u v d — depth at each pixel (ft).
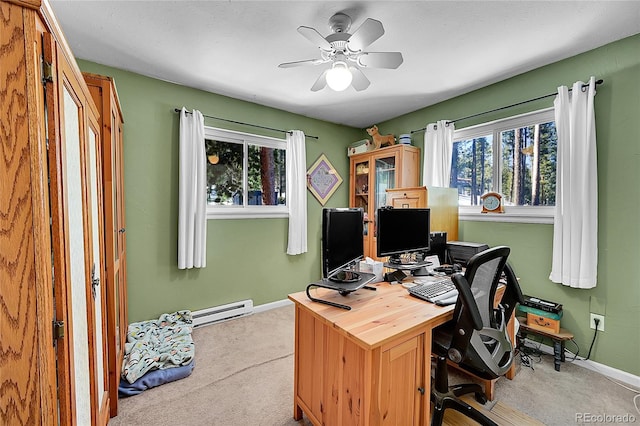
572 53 6.92
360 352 3.74
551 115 7.53
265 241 10.75
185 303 9.05
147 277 8.39
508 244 8.30
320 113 11.53
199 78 8.40
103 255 4.66
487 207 8.75
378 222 5.98
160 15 5.60
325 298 4.97
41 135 2.15
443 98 9.91
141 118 8.20
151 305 8.46
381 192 11.62
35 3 2.05
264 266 10.74
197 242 8.90
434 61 7.36
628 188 6.24
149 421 5.06
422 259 6.91
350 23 5.74
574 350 6.99
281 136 11.10
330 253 4.58
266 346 7.84
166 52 6.97
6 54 2.00
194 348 7.34
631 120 6.19
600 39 6.32
